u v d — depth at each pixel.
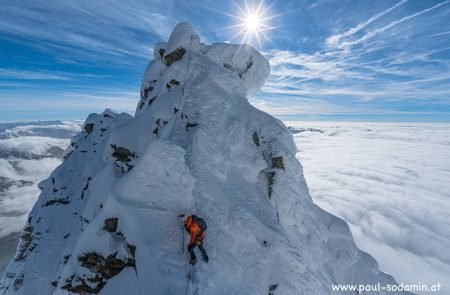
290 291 8.58
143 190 8.72
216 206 9.14
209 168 10.11
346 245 12.20
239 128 11.82
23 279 15.16
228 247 8.40
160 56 15.98
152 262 7.34
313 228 11.33
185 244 7.93
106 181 11.15
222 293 7.40
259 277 8.44
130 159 11.73
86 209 11.07
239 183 10.73
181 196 8.82
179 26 14.64
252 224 9.33
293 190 11.19
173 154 9.03
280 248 9.23
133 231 8.02
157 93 13.91
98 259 7.99
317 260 10.76
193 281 7.19
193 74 13.25
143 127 12.33
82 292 7.80
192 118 11.65
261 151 11.96
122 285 7.36
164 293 6.85
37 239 16.84
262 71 15.01
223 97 12.41
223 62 14.19
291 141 12.48
